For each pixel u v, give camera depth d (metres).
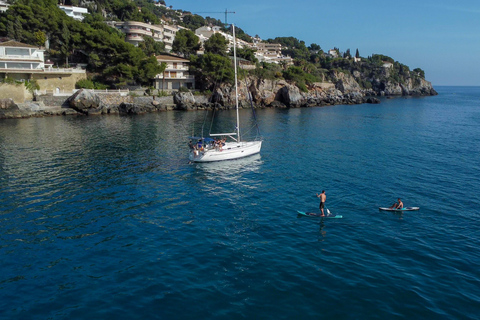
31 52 81.12
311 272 18.55
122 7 144.25
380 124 78.88
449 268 19.12
